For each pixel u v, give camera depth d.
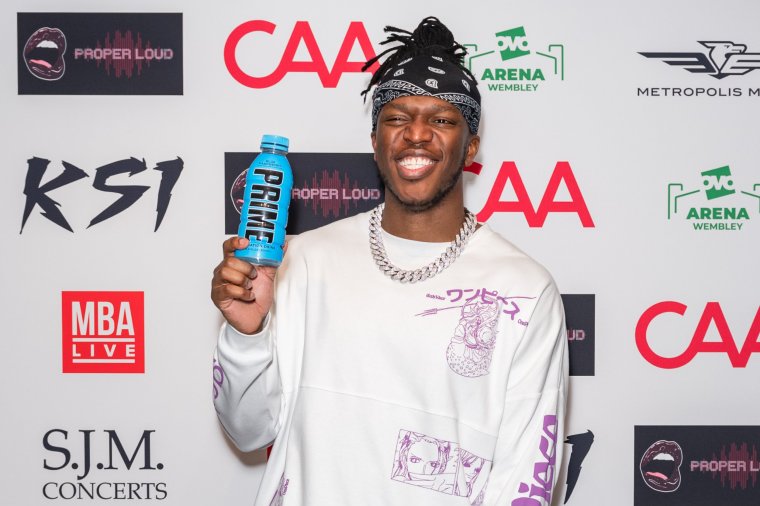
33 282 1.94
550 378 1.54
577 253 1.96
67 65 1.92
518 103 1.94
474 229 1.60
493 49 1.94
